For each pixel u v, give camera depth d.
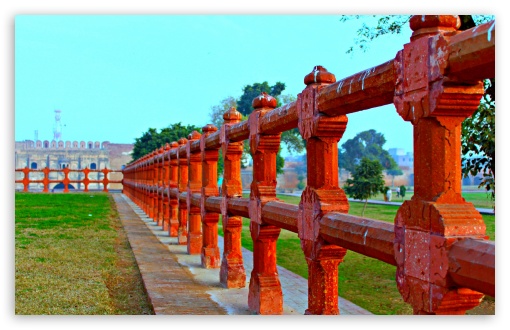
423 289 2.34
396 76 2.54
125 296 5.59
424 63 2.33
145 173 17.39
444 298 2.22
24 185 27.38
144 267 7.01
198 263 7.42
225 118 6.10
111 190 35.91
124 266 7.14
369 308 5.23
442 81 2.23
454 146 2.32
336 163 3.59
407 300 2.45
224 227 6.02
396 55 2.54
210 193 7.12
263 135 4.79
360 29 7.36
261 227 4.74
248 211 5.07
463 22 5.53
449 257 2.18
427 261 2.31
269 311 4.72
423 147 2.36
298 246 9.56
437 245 2.25
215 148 7.09
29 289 5.35
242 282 5.88
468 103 2.26
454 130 2.31
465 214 2.26
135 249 8.62
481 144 5.73
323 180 3.57
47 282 5.68
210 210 6.98
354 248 3.02
